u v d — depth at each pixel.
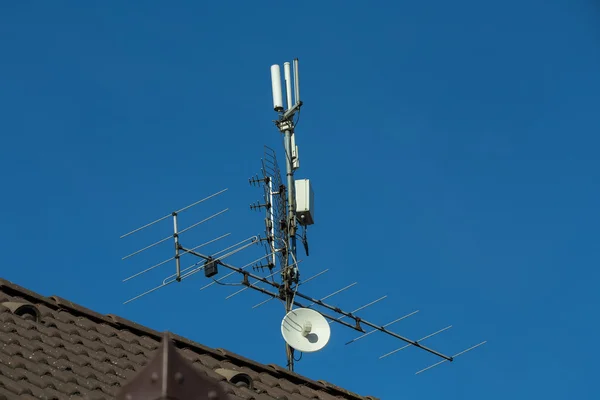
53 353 20.06
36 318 21.89
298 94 36.38
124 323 23.16
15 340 20.03
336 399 23.94
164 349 11.70
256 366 23.78
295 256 34.12
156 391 11.41
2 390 17.28
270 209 34.91
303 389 23.72
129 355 21.55
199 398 11.66
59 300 23.05
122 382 19.69
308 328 28.62
